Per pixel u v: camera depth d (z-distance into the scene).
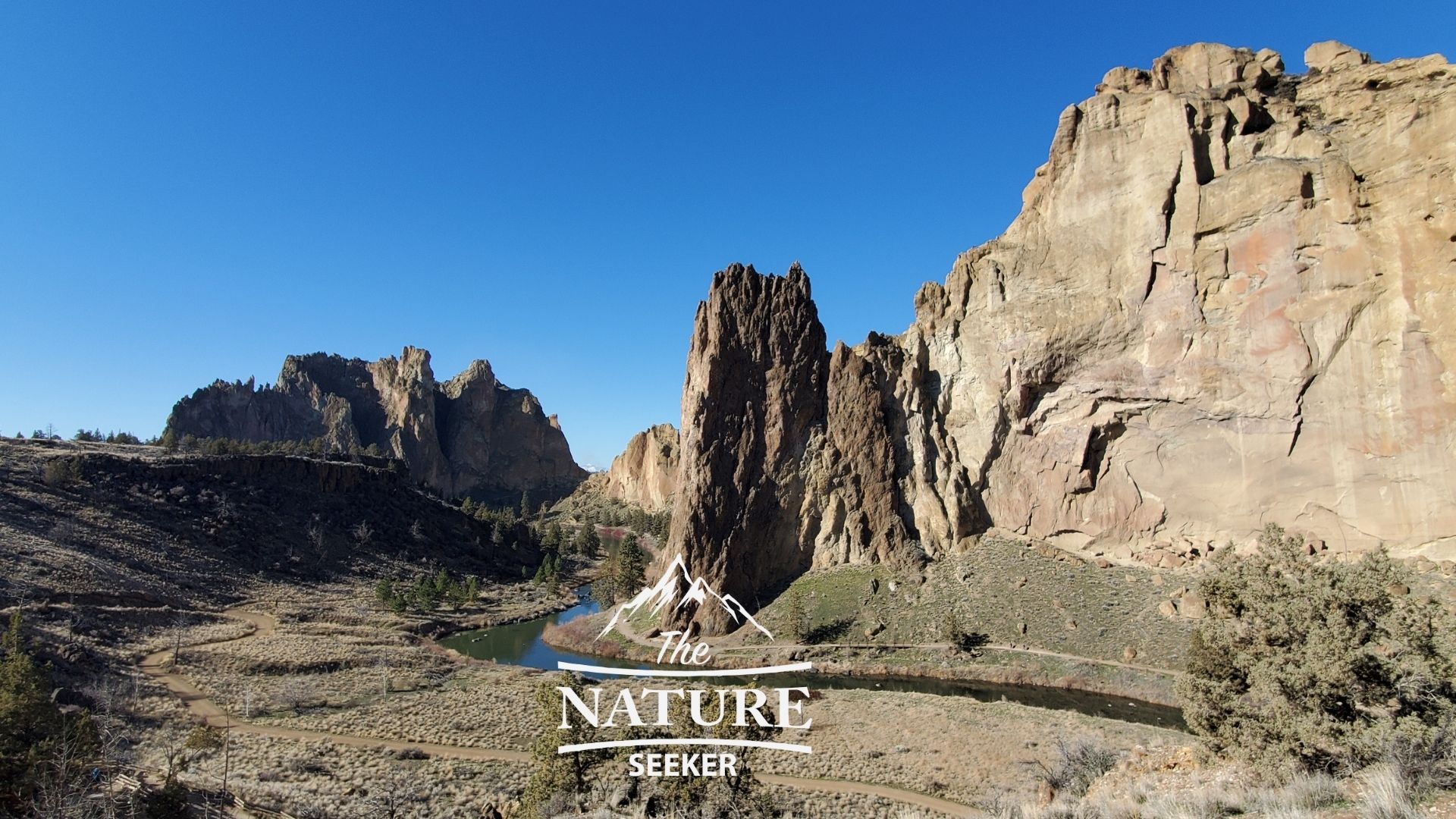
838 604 83.31
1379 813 12.73
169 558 92.38
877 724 50.94
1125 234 83.25
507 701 56.25
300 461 136.75
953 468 91.88
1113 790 22.36
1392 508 66.81
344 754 42.78
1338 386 70.19
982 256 97.75
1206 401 76.69
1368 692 18.25
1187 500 77.94
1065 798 23.41
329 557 115.12
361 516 134.88
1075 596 76.38
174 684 56.28
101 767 33.81
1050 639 72.06
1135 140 84.19
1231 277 76.31
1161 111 82.56
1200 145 80.44
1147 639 68.06
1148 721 55.72
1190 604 69.06
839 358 98.94
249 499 120.25
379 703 55.19
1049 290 87.50
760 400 98.19
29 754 29.41
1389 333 68.31
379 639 78.69
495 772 40.31
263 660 63.78
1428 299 66.75
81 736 31.81
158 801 28.61
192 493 114.12
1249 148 78.44
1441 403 65.56
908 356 98.56
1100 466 83.62
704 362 99.62
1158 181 81.25
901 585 84.50
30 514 88.62
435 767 40.84
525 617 106.12
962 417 93.94
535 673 69.31
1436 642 18.25
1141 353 80.88
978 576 83.12
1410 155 68.62
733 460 95.38
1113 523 81.88
